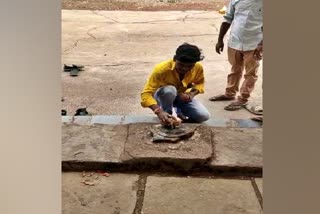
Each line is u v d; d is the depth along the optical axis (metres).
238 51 4.07
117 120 3.67
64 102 4.32
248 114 4.04
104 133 3.29
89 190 2.77
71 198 2.69
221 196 2.71
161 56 5.57
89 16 7.46
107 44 6.04
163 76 3.50
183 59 3.41
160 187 2.80
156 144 3.11
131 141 3.16
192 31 6.55
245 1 3.91
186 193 2.74
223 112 4.08
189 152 3.00
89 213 2.55
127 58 5.53
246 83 4.11
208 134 3.25
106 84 4.77
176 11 7.77
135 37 6.33
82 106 4.23
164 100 3.55
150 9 7.96
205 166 2.93
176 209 2.59
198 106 3.65
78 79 4.90
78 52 5.73
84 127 3.39
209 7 8.00
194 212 2.56
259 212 2.56
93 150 3.07
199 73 3.67
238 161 2.95
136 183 2.85
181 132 3.21
